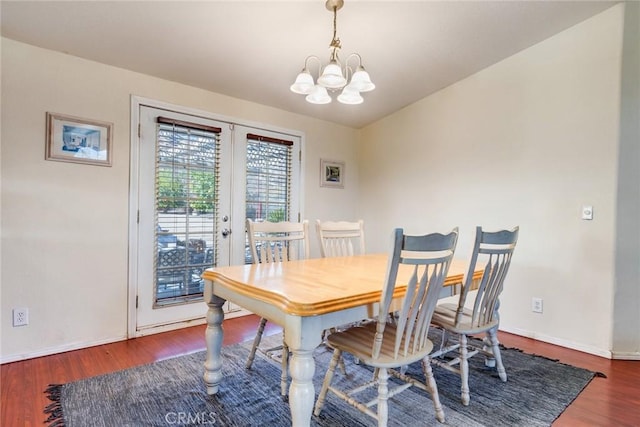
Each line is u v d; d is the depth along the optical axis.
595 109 2.47
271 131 3.57
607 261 2.42
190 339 2.69
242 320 3.21
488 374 2.16
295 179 3.77
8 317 2.18
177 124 2.89
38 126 2.27
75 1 1.93
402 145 3.89
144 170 2.74
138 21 2.14
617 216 2.38
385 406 1.43
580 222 2.54
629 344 2.39
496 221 3.04
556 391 1.95
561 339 2.63
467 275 1.80
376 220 4.20
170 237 2.89
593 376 2.12
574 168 2.57
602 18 2.42
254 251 2.19
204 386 1.95
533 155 2.79
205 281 1.85
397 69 3.04
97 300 2.53
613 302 2.39
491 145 3.07
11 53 2.18
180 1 2.01
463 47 2.75
